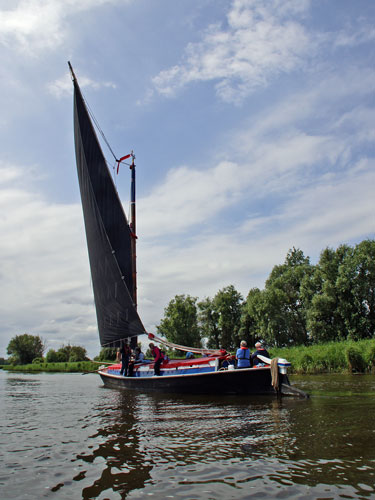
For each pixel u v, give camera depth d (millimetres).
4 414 8422
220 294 70500
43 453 4863
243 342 11242
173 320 59906
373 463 3977
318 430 5527
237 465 4082
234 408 8141
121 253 16812
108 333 17625
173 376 12219
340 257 51969
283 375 9883
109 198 16906
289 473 3770
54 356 61906
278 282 61938
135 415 7754
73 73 17859
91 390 14938
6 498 3436
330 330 48469
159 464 4234
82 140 18406
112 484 3693
